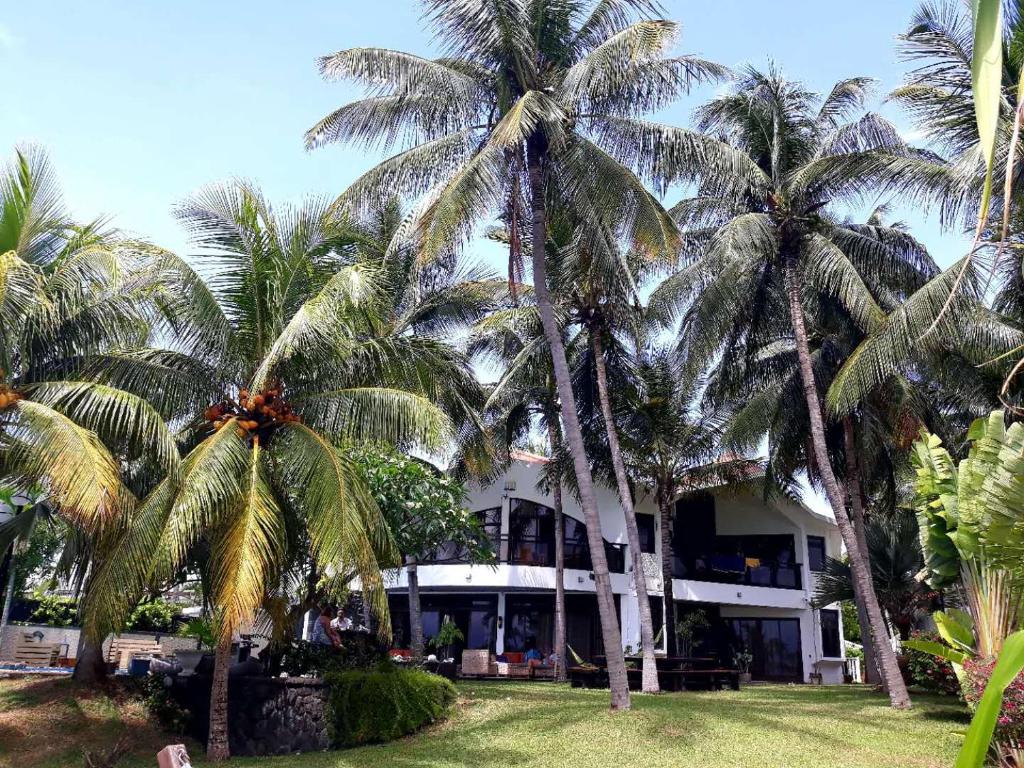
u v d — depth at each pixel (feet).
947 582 41.98
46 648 70.38
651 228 46.01
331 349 41.19
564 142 46.68
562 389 49.11
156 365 40.63
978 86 4.69
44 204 40.73
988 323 54.39
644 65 48.26
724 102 59.72
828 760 35.47
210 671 46.34
